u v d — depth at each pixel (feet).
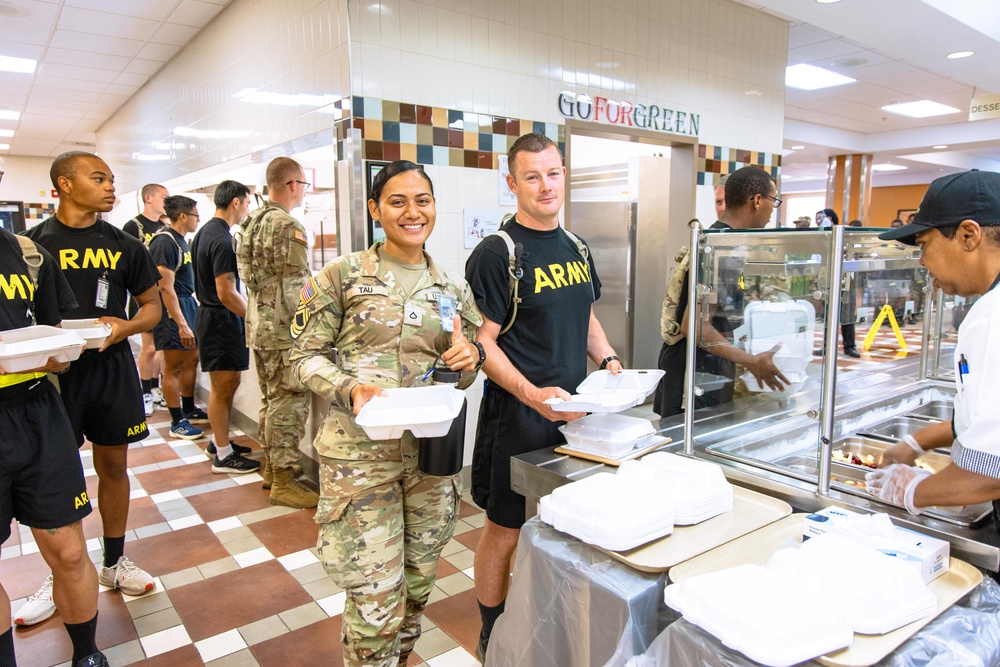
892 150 32.81
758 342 5.10
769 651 2.91
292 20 11.03
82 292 7.46
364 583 5.10
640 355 15.70
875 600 3.16
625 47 12.93
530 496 5.38
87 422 7.54
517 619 4.46
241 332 12.22
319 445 5.30
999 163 45.32
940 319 7.22
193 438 14.51
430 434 4.71
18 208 37.76
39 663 6.69
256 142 13.01
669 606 3.47
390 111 9.88
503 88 11.16
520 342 5.97
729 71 15.15
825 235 4.39
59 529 5.89
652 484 4.41
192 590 8.11
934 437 4.62
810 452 4.95
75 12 14.25
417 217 5.20
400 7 9.82
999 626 3.28
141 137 22.12
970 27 13.83
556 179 5.85
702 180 14.98
